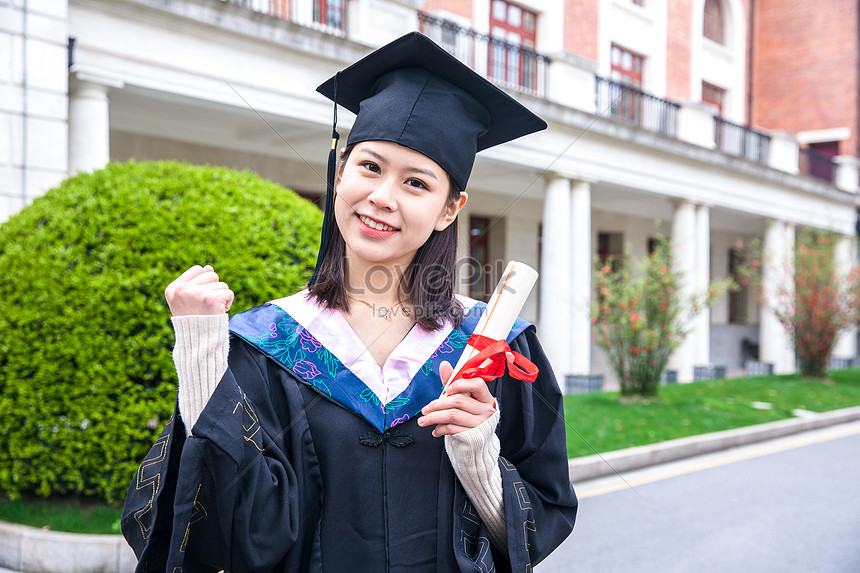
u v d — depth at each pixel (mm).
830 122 11859
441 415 1097
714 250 14656
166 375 3361
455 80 1236
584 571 3389
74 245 3381
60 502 3629
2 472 3477
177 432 1123
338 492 1143
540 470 1296
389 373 1205
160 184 3531
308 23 3744
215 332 1097
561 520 1285
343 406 1169
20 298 3387
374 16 3828
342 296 1244
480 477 1153
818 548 3764
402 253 1191
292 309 1248
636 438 5695
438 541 1156
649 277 7938
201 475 1057
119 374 3309
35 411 3342
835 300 11602
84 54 5094
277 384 1187
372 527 1138
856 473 5500
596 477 5039
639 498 4629
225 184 3652
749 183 9758
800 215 12188
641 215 12023
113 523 3330
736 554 3648
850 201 13805
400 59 1227
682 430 6340
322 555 1120
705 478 5223
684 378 9133
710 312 14414
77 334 3297
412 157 1159
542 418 1334
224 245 3424
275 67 3787
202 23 4586
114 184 3525
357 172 1179
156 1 4820
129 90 5379
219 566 1140
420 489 1173
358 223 1180
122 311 3311
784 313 12055
